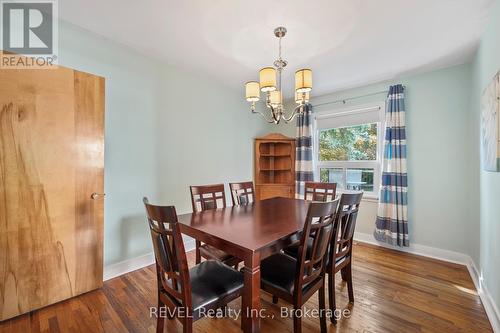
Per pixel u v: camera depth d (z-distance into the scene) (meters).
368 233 3.31
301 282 1.33
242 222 1.69
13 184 1.62
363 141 3.43
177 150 2.85
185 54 2.46
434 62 2.58
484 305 1.83
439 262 2.64
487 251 1.88
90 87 1.98
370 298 1.94
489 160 1.74
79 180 1.93
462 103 2.61
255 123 4.05
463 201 2.61
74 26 1.99
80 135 1.93
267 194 3.98
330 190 2.95
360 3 1.64
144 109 2.50
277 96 2.01
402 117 2.92
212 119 3.29
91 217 2.00
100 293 1.98
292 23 1.88
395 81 3.09
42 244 1.75
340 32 2.00
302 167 3.87
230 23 1.89
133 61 2.40
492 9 1.67
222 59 2.57
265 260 1.66
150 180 2.57
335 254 1.64
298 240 1.52
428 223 2.84
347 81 3.17
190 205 3.00
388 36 2.07
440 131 2.75
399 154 2.93
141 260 2.48
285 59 2.52
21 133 1.65
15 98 1.62
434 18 1.81
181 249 1.15
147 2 1.67
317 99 3.85
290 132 4.19
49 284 1.78
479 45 2.13
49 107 1.76
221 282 1.39
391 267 2.51
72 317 1.67
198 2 1.66
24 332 1.52
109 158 2.23
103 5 1.71
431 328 1.59
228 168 3.56
